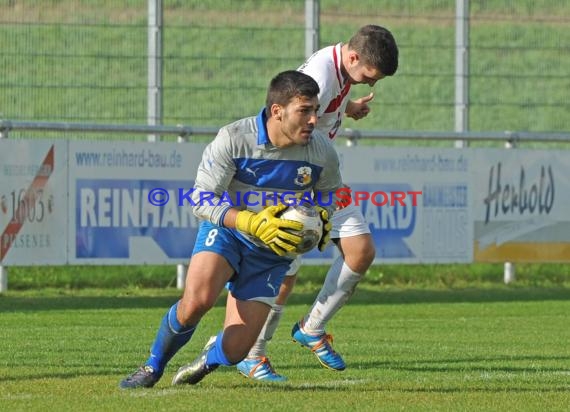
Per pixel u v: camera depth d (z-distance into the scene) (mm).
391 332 37094
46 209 45375
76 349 30969
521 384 24516
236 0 59094
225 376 25453
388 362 28922
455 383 24547
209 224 21969
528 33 75125
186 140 48156
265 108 21422
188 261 47188
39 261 45312
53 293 48156
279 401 21281
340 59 26438
